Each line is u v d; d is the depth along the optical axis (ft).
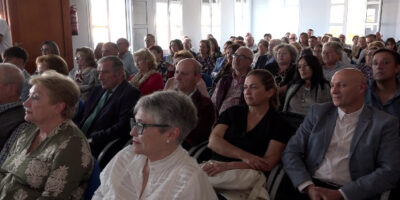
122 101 8.16
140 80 11.17
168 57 18.62
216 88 10.57
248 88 6.21
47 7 17.07
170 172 3.82
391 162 5.15
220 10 33.88
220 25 34.24
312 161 5.91
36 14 16.83
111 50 14.23
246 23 38.70
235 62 9.91
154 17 27.25
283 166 5.93
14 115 5.98
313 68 8.50
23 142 5.29
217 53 19.25
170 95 3.92
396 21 32.73
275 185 5.52
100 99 8.66
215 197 3.91
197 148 7.01
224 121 6.61
